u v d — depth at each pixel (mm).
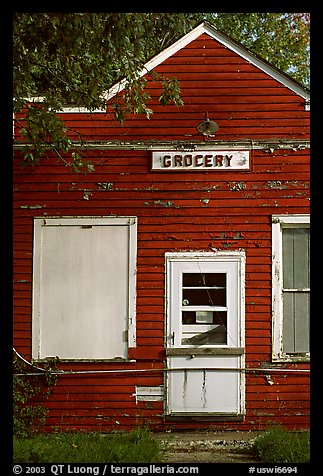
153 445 11156
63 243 13406
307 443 10938
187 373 13141
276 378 13133
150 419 13117
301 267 13336
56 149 13039
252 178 13375
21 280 13352
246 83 13523
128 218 13375
